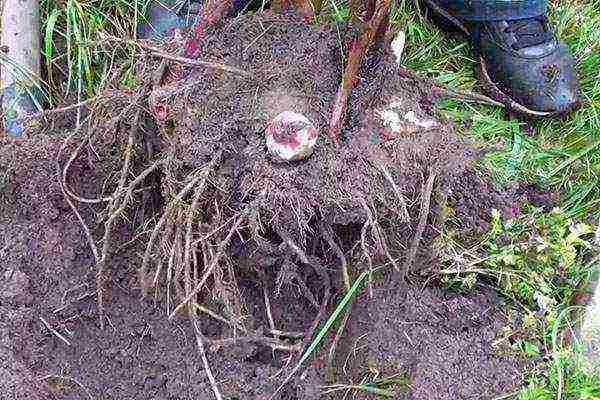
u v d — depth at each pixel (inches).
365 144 27.5
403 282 30.8
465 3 35.8
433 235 30.2
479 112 36.5
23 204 30.7
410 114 28.3
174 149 27.0
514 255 30.9
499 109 36.7
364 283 30.3
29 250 30.3
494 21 35.6
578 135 36.2
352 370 30.4
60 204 30.8
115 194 27.5
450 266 30.8
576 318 30.5
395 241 29.4
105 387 30.0
